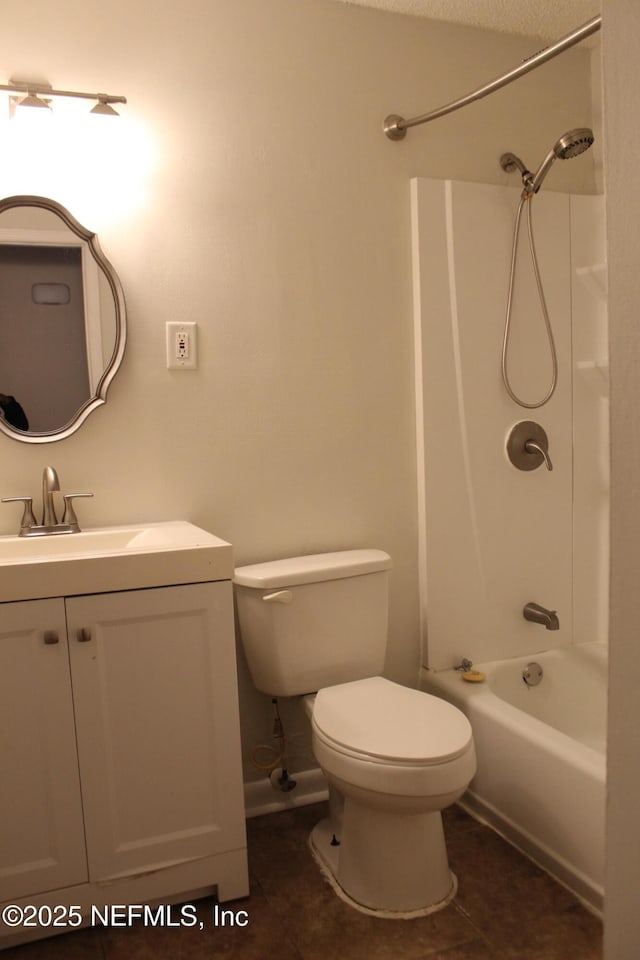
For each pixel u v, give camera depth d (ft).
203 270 6.54
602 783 5.32
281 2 6.68
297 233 6.85
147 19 6.23
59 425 6.16
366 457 7.27
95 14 6.08
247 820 6.78
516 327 7.58
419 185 7.14
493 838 6.33
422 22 7.24
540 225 7.62
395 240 7.25
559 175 7.97
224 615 5.29
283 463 6.94
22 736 4.88
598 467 8.11
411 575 7.55
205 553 5.20
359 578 6.53
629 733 2.33
